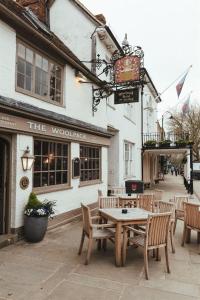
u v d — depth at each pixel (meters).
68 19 11.15
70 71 9.38
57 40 9.66
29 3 10.30
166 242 5.25
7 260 5.55
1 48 6.39
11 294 4.23
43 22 9.98
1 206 6.72
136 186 9.43
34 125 7.20
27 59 7.39
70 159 9.17
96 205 11.02
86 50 11.68
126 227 5.57
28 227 6.66
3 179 6.73
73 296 4.22
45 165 8.02
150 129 23.95
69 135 8.91
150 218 5.03
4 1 7.13
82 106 10.12
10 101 6.49
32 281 4.68
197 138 44.44
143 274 5.09
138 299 4.19
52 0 10.45
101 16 12.62
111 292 4.38
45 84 8.20
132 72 9.98
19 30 6.92
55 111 8.47
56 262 5.53
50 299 4.11
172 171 58.09
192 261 5.80
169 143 19.81
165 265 5.55
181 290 4.50
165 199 15.71
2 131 6.38
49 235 7.41
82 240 6.02
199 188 24.80
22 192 6.90
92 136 10.63
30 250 6.16
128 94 10.09
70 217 9.06
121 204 8.57
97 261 5.66
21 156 6.86
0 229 6.68
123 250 5.47
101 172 11.68
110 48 13.08
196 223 6.70
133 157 18.42
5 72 6.50
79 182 9.73
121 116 15.37
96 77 10.64
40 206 6.88
